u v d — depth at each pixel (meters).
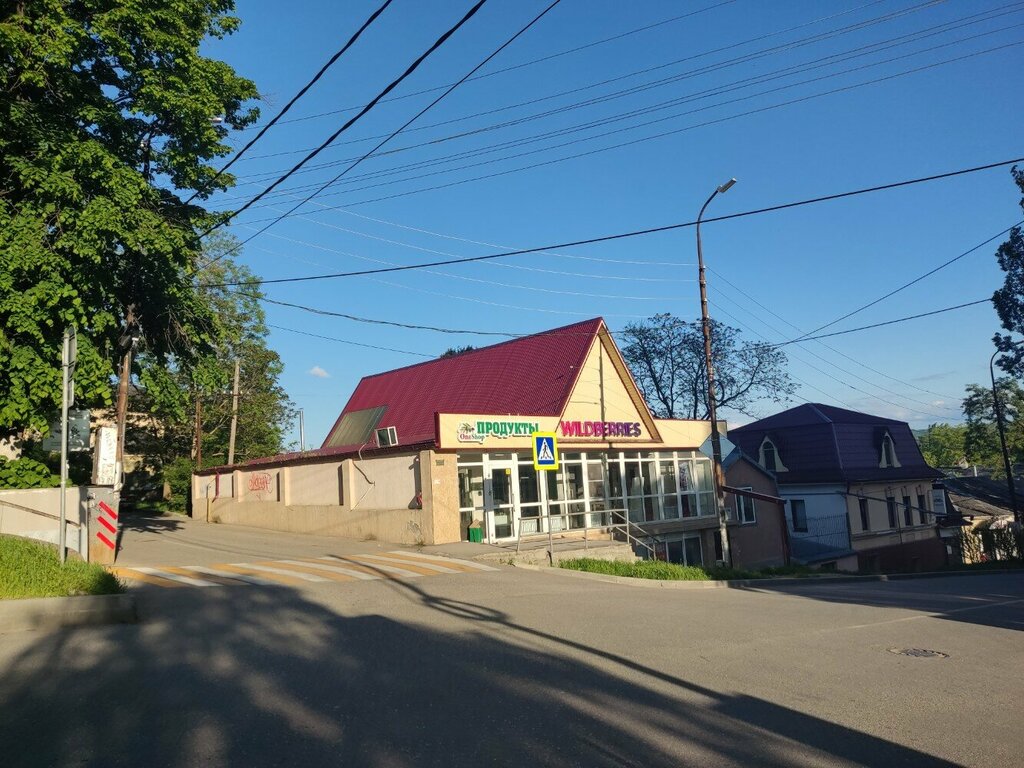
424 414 28.84
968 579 29.38
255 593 12.50
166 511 37.88
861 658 9.38
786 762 5.54
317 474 25.94
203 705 6.44
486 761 5.32
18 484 15.93
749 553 31.56
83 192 15.48
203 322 20.81
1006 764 5.65
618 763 5.38
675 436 29.06
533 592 13.95
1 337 14.88
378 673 7.65
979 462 75.44
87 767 5.07
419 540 20.72
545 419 23.94
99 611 9.83
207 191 19.06
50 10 14.98
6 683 7.03
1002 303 34.91
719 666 8.55
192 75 17.05
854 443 38.72
